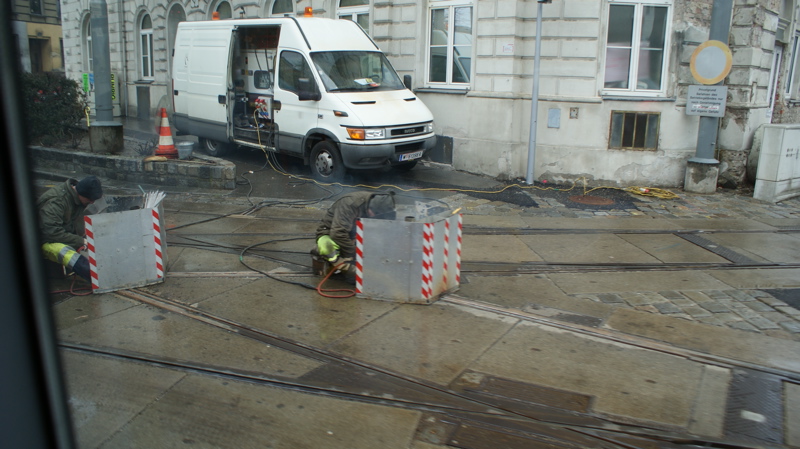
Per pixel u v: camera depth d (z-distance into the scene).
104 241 5.56
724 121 11.52
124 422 3.63
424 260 5.43
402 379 4.21
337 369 4.33
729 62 10.23
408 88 12.06
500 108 11.41
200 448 3.41
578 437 3.61
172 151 11.16
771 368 4.46
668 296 5.88
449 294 5.79
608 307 5.58
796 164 10.70
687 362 4.53
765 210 9.80
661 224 8.68
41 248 2.54
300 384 4.09
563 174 11.41
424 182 11.13
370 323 5.11
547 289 6.00
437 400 3.96
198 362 4.36
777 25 12.29
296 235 7.67
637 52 11.14
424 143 10.92
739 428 3.72
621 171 11.24
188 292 5.70
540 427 3.69
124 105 22.47
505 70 11.27
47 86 12.38
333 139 10.40
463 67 12.20
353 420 3.72
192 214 8.70
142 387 4.02
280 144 11.39
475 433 3.62
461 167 12.19
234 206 9.20
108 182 10.95
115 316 5.13
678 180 11.37
